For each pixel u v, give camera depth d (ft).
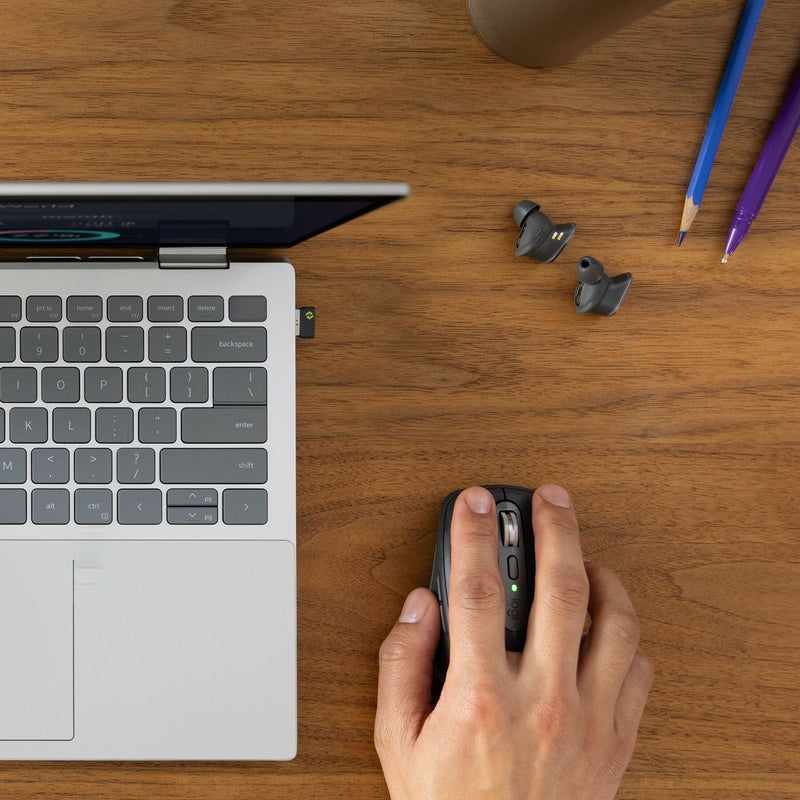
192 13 1.79
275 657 1.69
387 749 1.68
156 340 1.67
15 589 1.65
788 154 1.88
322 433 1.83
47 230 1.57
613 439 1.86
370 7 1.82
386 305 1.84
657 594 1.85
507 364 1.86
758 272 1.88
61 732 1.66
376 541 1.82
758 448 1.88
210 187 1.32
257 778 1.78
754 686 1.84
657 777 1.83
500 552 1.72
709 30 1.85
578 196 1.86
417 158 1.84
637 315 1.87
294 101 1.81
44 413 1.65
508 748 1.56
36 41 1.77
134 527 1.66
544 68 1.84
